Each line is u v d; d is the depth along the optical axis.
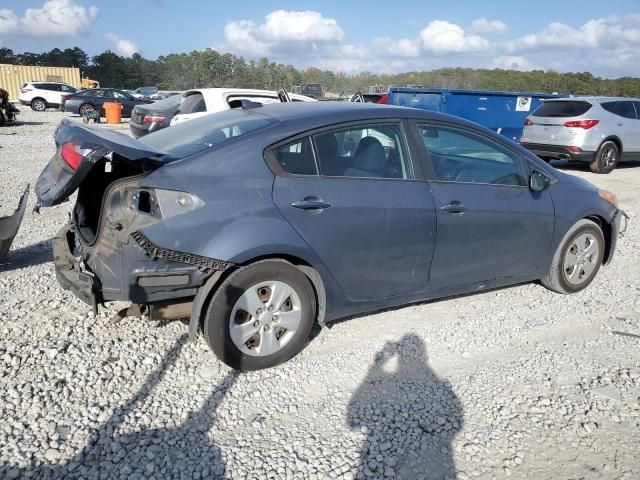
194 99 10.05
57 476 2.55
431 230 3.92
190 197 3.15
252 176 3.35
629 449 2.91
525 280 4.71
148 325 4.04
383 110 3.94
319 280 3.59
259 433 2.93
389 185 3.78
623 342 4.09
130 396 3.19
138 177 3.20
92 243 3.29
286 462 2.71
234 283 3.31
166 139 3.85
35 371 3.39
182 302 3.45
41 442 2.76
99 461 2.66
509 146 4.46
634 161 14.39
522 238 4.45
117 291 3.17
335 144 3.67
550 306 4.70
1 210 7.37
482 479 2.67
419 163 3.96
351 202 3.59
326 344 3.91
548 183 4.47
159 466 2.64
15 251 5.70
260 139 3.44
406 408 3.20
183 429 2.93
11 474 2.54
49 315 4.15
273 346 3.53
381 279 3.83
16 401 3.08
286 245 3.36
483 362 3.75
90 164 3.10
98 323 4.05
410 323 4.28
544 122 12.73
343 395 3.31
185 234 3.12
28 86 29.97
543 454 2.86
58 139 3.50
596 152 12.33
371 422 3.06
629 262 6.00
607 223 5.10
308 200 3.45
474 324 4.30
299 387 3.37
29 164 11.47
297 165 3.51
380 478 2.63
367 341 3.97
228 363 3.41
